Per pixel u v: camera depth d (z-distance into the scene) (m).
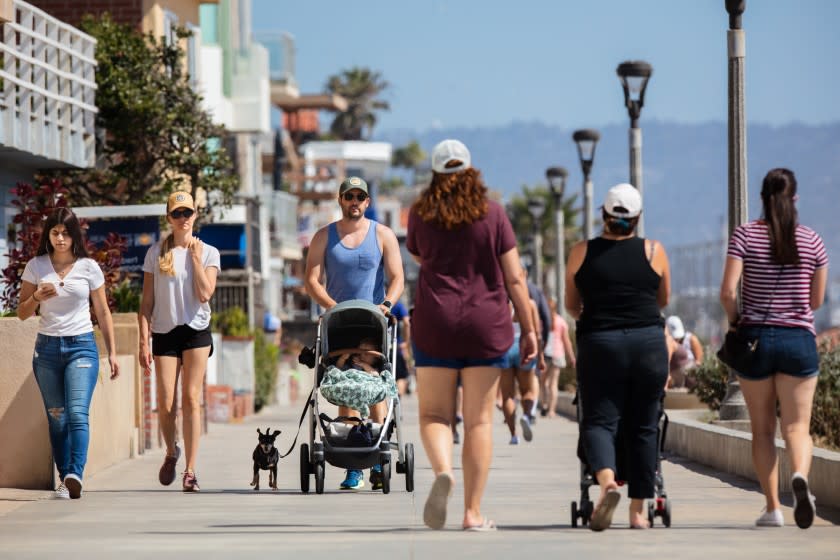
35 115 61.56
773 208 27.97
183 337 36.59
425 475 41.62
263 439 37.12
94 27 77.75
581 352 26.69
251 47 120.81
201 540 25.95
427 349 25.59
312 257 36.25
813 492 32.53
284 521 29.28
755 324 27.81
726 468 41.75
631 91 66.56
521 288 25.67
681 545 24.56
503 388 55.06
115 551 24.45
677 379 69.19
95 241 68.56
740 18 49.44
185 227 36.50
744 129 49.41
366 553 23.72
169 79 78.44
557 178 101.00
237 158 126.38
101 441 42.94
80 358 34.75
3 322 36.59
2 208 64.56
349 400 34.81
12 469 36.56
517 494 35.41
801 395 27.70
